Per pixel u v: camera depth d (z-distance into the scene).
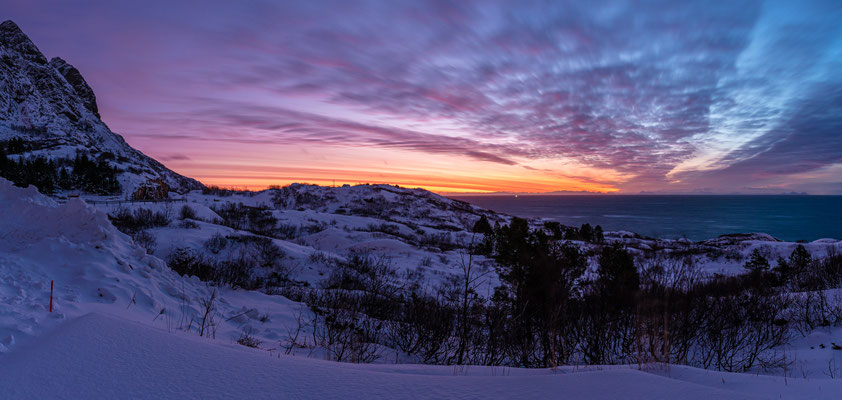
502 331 6.14
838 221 191.75
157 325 4.95
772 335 6.85
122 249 7.34
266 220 36.59
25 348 3.12
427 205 86.81
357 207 79.31
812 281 13.07
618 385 2.84
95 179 51.00
